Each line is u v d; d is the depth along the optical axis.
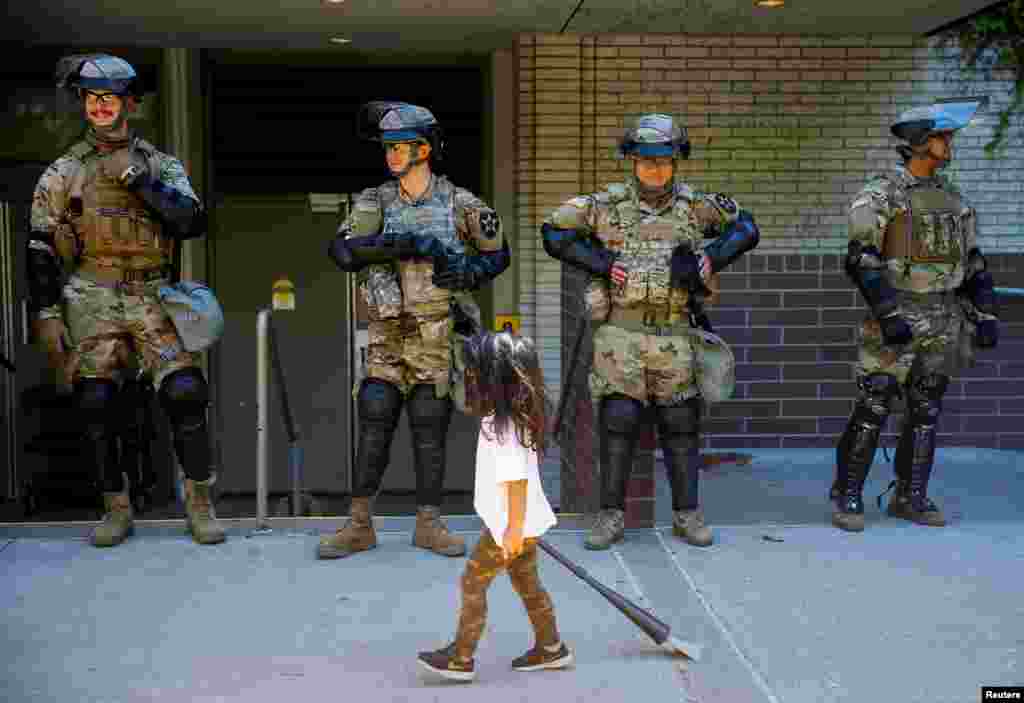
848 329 9.26
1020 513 7.21
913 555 6.29
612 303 6.41
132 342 6.47
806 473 8.46
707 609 5.50
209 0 7.70
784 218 9.25
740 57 9.12
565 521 6.75
